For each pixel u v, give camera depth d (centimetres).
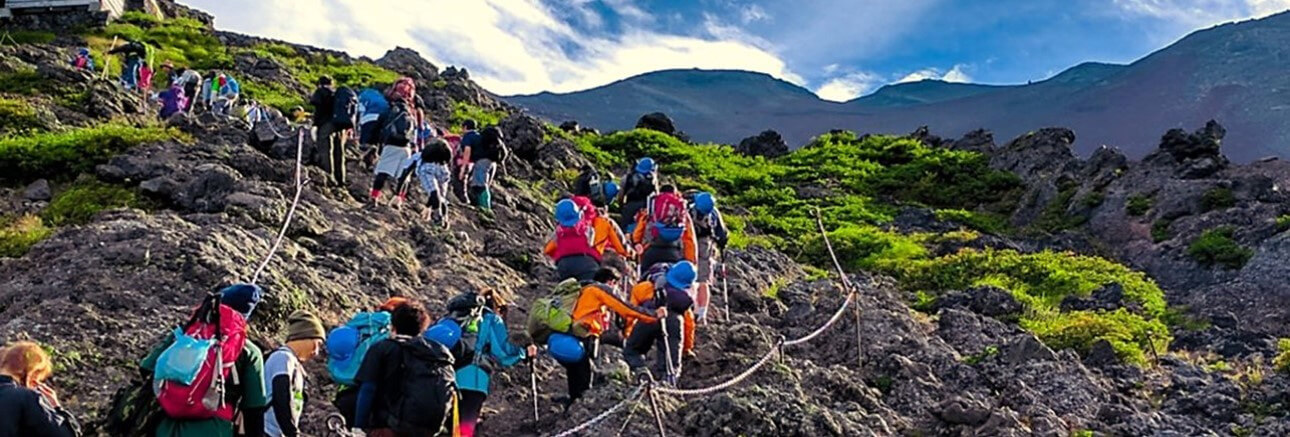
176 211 1560
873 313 1612
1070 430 1259
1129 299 2122
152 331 1084
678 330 1166
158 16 4878
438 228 1681
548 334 1080
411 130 1731
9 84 2334
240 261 1269
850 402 1234
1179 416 1355
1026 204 3431
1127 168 3291
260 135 1956
